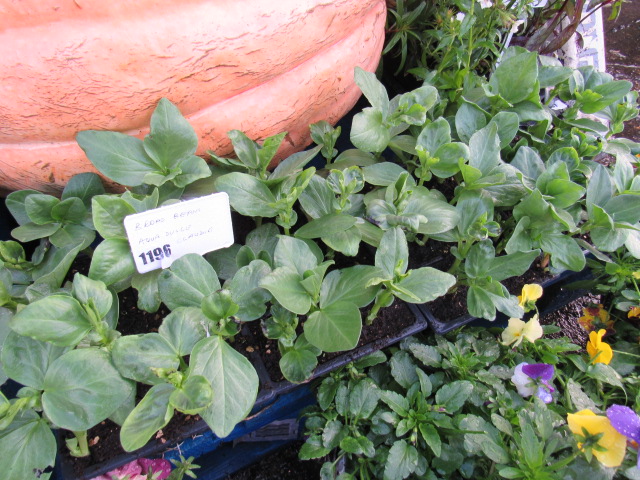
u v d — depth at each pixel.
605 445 0.69
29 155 0.85
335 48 0.94
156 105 0.81
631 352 1.11
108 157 0.80
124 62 0.72
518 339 0.97
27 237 0.84
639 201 0.94
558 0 1.34
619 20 2.26
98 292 0.69
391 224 0.84
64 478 0.78
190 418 0.84
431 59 1.43
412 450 0.86
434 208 0.90
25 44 0.68
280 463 1.21
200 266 0.75
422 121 0.94
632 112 1.15
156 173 0.83
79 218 0.88
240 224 1.11
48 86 0.72
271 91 0.89
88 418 0.66
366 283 0.77
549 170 0.93
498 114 1.02
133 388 0.70
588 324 1.19
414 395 0.93
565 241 0.92
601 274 1.20
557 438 0.78
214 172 0.95
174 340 0.70
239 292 0.76
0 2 0.64
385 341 0.96
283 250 0.78
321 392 0.94
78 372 0.66
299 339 0.86
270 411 1.00
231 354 0.71
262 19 0.76
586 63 1.44
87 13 0.67
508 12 1.12
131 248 0.76
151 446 0.81
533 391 0.89
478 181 0.93
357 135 0.92
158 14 0.70
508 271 0.92
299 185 0.83
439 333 1.01
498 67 1.10
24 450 0.68
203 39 0.73
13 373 0.68
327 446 0.90
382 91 0.97
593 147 1.12
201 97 0.83
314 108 1.00
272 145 0.86
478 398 0.93
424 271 0.81
